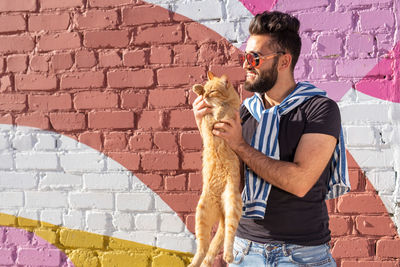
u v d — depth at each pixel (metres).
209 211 2.00
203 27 2.79
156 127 2.85
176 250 2.82
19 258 3.00
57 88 2.97
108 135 2.91
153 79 2.85
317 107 1.83
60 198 2.97
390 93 2.57
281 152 1.86
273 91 2.00
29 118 3.00
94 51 2.92
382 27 2.58
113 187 2.90
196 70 2.80
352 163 2.61
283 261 1.78
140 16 2.87
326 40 2.65
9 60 3.03
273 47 1.91
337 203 2.62
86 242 2.93
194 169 2.80
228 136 1.81
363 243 2.60
